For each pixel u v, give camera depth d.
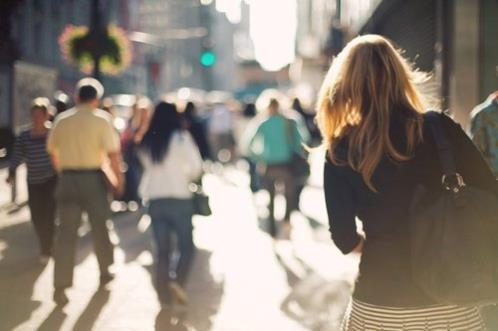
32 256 11.16
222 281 9.70
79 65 25.97
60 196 8.61
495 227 3.13
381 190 3.19
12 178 10.71
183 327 7.47
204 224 15.13
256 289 9.21
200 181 11.13
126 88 66.31
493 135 5.29
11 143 32.28
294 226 14.68
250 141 13.29
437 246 3.03
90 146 8.66
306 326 7.49
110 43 25.28
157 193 7.93
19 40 39.84
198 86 119.44
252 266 10.72
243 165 30.81
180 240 8.01
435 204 3.10
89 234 13.12
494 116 5.29
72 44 25.42
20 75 36.31
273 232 13.08
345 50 3.35
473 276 2.99
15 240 12.59
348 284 9.33
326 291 8.98
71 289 9.05
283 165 13.16
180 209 7.94
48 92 40.19
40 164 10.55
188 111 15.95
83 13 53.56
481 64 14.93
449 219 3.05
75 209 8.60
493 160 5.29
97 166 8.74
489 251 3.08
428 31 18.42
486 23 14.92
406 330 3.16
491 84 14.98
